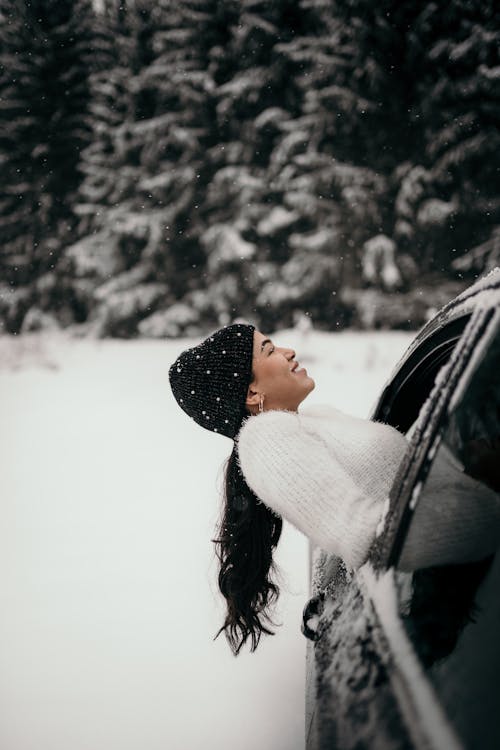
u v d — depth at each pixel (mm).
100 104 20906
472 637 718
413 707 695
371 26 15586
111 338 19938
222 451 5746
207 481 4762
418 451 922
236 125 18469
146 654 2260
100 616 2629
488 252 15344
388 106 16188
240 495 1564
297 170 17062
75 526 3922
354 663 910
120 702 1953
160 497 4414
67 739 1781
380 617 907
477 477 1017
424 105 15508
